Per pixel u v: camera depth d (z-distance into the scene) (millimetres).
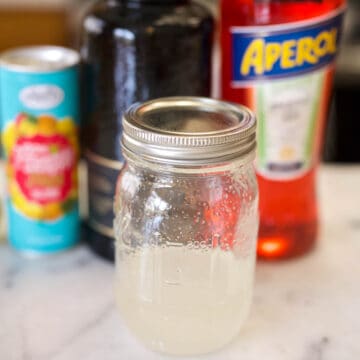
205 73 503
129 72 480
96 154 512
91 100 506
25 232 526
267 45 496
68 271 517
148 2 478
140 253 426
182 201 413
